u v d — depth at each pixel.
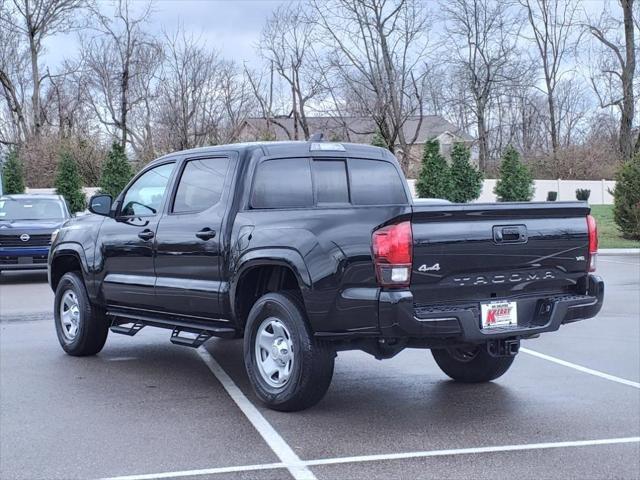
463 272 5.15
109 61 46.00
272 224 5.66
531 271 5.47
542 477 4.35
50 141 39.88
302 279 5.30
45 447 4.89
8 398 6.14
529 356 7.82
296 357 5.43
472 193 34.06
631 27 40.44
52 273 8.26
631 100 40.75
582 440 5.03
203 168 6.55
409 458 4.67
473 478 4.33
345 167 6.73
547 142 59.69
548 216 5.51
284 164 6.29
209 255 6.14
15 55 47.78
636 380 6.74
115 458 4.68
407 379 6.83
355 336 5.15
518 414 5.66
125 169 31.44
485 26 49.78
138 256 6.90
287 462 4.60
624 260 19.27
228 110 41.62
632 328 9.51
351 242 5.10
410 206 5.05
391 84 38.56
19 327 9.71
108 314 7.49
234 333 6.16
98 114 47.41
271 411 5.73
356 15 39.00
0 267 14.18
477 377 6.58
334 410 5.76
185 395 6.24
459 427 5.33
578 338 8.84
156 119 42.97
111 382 6.72
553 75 52.75
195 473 4.41
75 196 31.19
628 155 40.94
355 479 4.31
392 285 4.92
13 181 31.47
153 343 8.72
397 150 40.28
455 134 53.44
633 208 23.44
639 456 4.72
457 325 5.01
